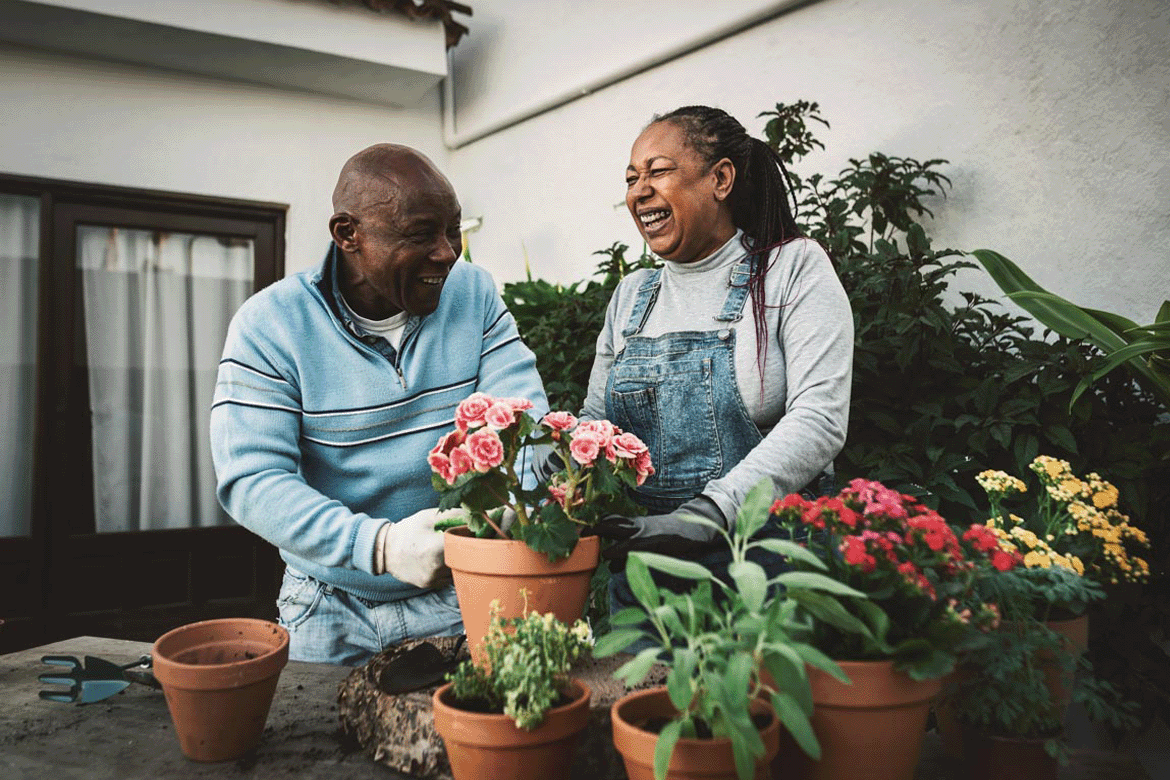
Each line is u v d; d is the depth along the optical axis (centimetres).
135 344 402
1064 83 221
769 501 84
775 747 74
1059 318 175
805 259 128
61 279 380
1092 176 215
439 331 143
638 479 103
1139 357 167
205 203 405
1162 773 179
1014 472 190
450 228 128
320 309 136
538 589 97
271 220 427
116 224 392
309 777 91
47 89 367
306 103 425
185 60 382
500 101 420
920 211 236
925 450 192
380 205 121
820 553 87
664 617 76
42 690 119
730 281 132
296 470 131
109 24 342
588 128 372
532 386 149
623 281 152
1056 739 88
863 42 269
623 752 74
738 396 127
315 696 117
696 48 324
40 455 371
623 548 102
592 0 364
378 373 136
